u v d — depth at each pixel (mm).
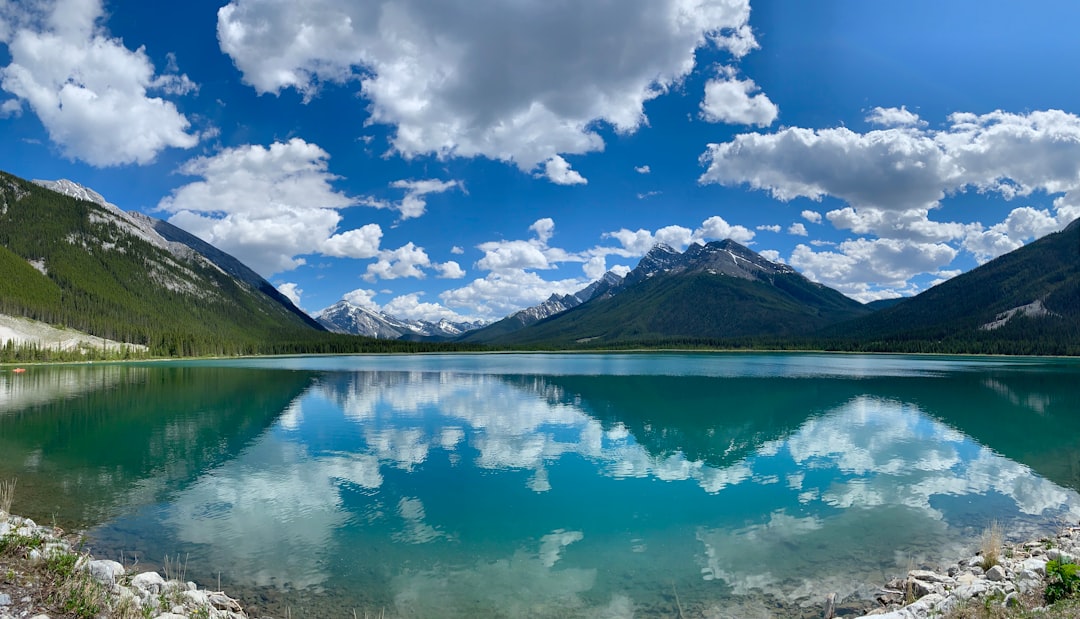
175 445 38906
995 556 16672
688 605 15922
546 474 31094
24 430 44875
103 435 42750
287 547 20422
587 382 90000
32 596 10570
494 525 23000
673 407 58375
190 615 12961
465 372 117625
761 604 15914
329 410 56562
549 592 16922
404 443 39594
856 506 25141
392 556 19734
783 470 31812
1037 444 38844
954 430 44406
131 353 179625
